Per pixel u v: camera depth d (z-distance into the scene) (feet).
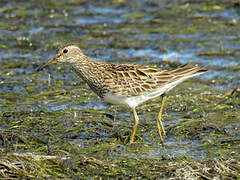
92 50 71.51
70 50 47.65
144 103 55.52
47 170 39.04
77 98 56.59
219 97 56.70
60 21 83.10
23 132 47.19
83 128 48.47
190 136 47.06
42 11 87.20
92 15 85.92
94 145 44.80
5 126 48.73
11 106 53.72
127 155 42.98
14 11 86.58
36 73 64.13
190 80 62.39
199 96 56.95
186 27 80.18
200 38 75.66
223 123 49.75
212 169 39.45
